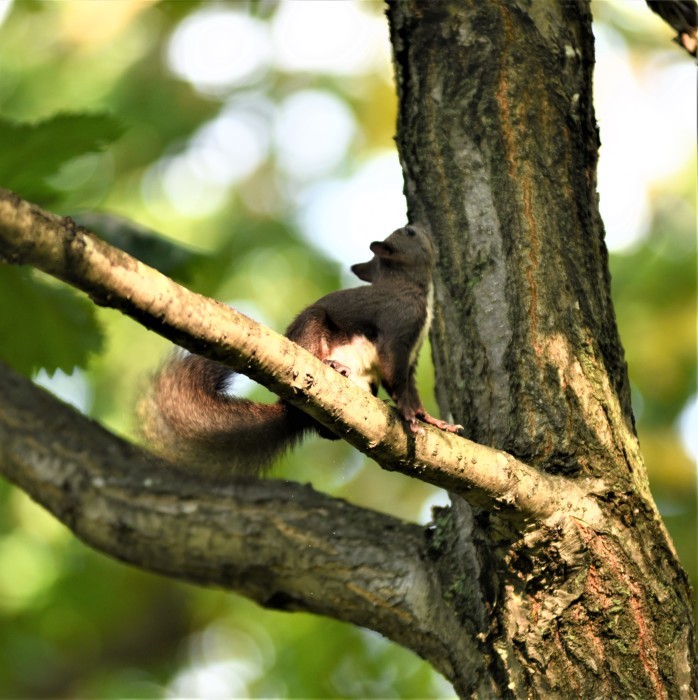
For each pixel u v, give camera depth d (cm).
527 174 805
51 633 1669
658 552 727
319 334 902
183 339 586
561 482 713
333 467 1702
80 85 1717
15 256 538
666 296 1582
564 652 702
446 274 813
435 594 768
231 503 863
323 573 808
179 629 1884
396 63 873
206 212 1748
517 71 831
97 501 890
